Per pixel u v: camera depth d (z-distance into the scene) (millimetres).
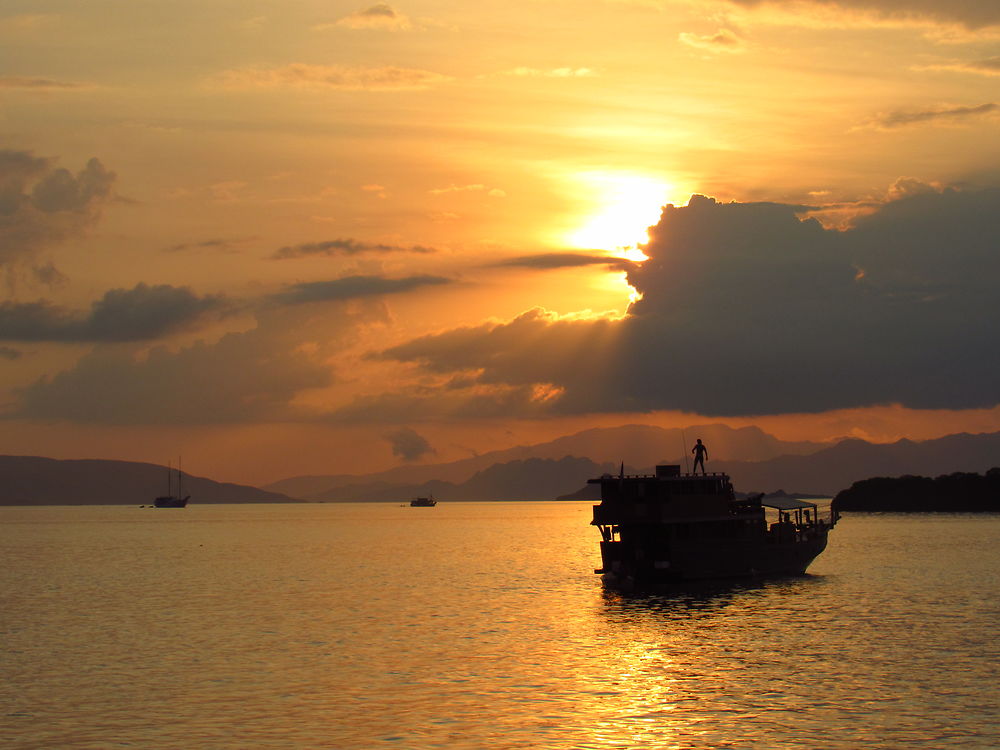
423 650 68312
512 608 92062
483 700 53062
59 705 52906
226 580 126062
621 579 102750
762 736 45969
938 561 139375
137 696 54750
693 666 61375
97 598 104188
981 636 71250
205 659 65625
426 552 186875
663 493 98500
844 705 51094
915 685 55344
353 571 140500
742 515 108750
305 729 47844
